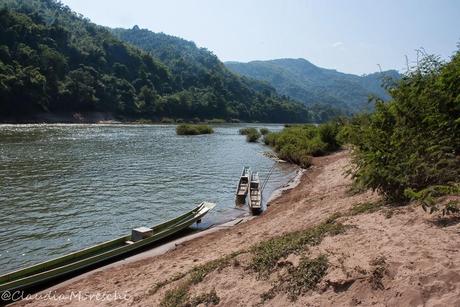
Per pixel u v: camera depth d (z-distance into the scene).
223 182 24.70
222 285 6.70
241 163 33.31
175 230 13.84
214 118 136.12
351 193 12.13
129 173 26.88
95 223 15.77
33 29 104.00
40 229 14.86
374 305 4.91
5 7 102.00
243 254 7.61
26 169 26.61
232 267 7.20
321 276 5.81
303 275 5.96
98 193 20.80
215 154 39.25
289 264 6.47
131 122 105.88
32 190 20.91
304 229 8.89
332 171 23.11
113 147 41.84
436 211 6.73
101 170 27.59
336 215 8.91
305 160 30.45
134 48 149.12
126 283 8.88
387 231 6.58
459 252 5.24
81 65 112.75
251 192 19.39
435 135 8.04
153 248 12.52
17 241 13.53
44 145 40.19
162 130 76.00
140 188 22.31
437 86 8.45
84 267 10.68
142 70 131.50
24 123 78.88
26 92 80.94
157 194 20.98
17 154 32.91
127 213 17.30
